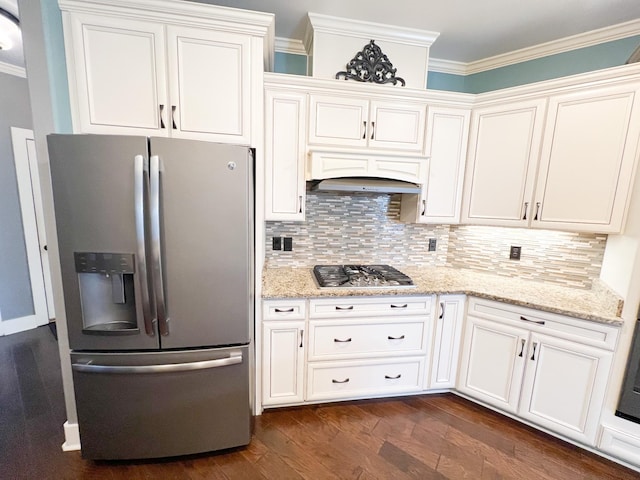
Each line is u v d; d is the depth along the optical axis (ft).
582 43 6.95
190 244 4.81
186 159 4.60
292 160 6.51
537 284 7.18
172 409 5.18
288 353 6.39
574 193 5.98
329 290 6.29
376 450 5.70
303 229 7.89
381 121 6.77
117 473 5.10
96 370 4.81
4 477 5.01
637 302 5.05
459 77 8.57
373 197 8.15
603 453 5.60
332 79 6.37
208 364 5.07
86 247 4.60
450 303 6.82
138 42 4.94
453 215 7.45
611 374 5.32
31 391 7.12
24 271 10.09
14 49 8.17
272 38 5.97
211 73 5.23
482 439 6.01
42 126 4.80
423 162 6.90
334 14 6.48
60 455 5.41
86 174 4.44
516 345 6.20
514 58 7.81
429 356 7.04
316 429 6.18
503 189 6.83
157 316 4.84
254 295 5.98
